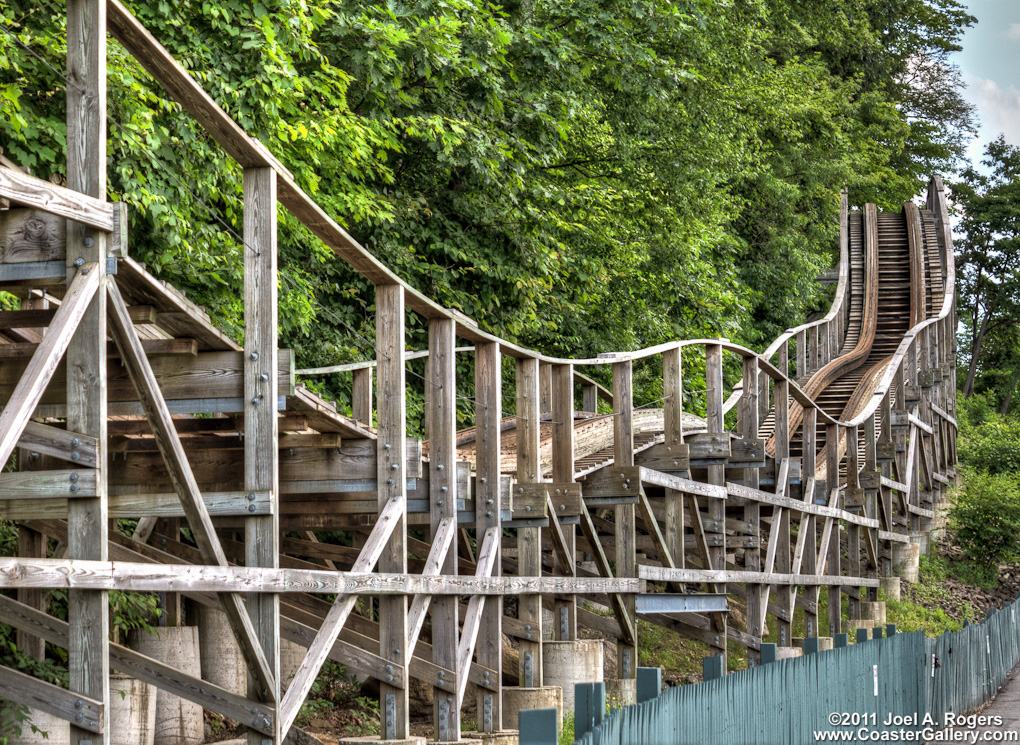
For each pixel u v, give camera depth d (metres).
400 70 19.84
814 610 24.00
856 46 67.62
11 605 9.48
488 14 21.31
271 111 15.87
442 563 11.70
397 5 19.70
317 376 20.11
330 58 19.72
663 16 26.03
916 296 46.44
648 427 20.89
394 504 10.83
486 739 12.68
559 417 14.85
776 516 21.56
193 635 12.73
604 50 25.27
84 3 7.34
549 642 15.31
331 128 17.58
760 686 9.05
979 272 90.44
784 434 22.14
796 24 54.19
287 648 15.48
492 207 23.75
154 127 13.76
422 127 20.91
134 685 11.34
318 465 11.13
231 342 9.19
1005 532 34.47
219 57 15.91
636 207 29.91
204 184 15.20
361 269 10.80
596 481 16.14
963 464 47.47
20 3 13.08
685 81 31.08
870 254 49.88
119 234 7.42
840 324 45.38
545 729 5.24
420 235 22.91
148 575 7.38
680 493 17.77
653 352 17.08
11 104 11.77
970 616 30.47
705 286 34.56
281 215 17.66
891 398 33.44
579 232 27.55
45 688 7.02
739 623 25.19
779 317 52.31
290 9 16.08
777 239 50.91
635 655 16.39
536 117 24.23
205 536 8.28
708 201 34.00
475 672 12.91
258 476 8.84
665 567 17.31
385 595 10.95
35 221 7.43
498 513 13.09
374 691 16.31
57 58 12.96
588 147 28.55
